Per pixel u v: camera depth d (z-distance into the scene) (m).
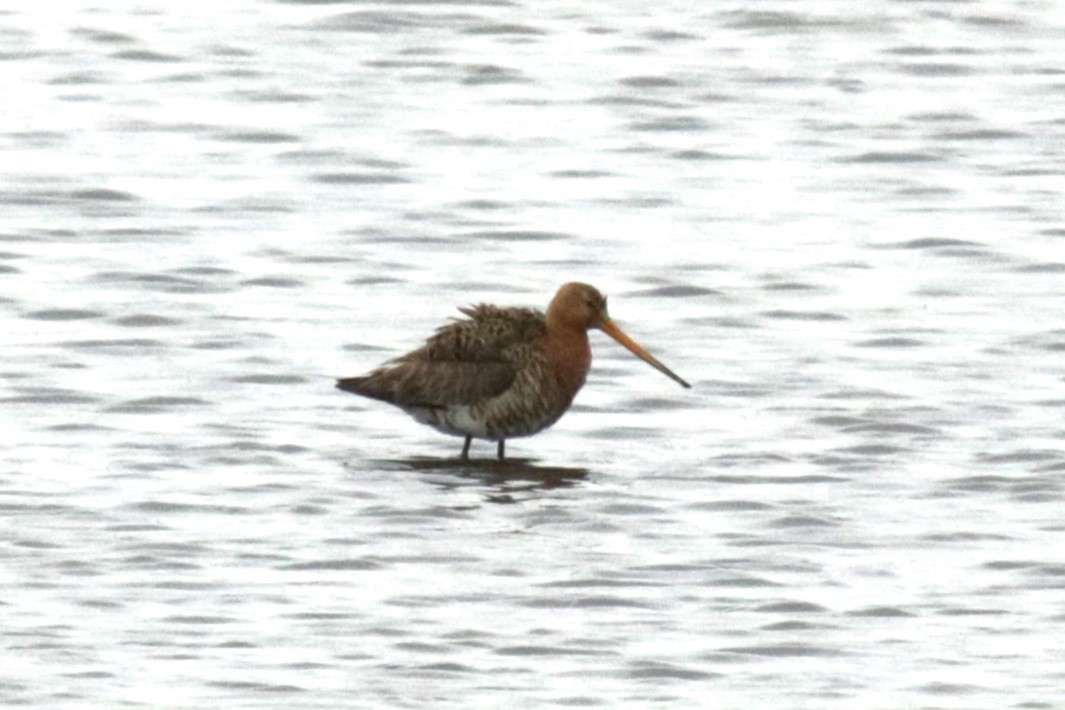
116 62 34.09
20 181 28.70
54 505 18.42
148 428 20.45
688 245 26.59
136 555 17.39
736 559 17.47
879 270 25.75
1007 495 18.94
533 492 18.86
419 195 28.44
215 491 18.83
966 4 37.41
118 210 27.64
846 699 15.04
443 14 36.62
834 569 17.30
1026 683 15.32
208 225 27.11
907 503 18.75
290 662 15.51
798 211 28.00
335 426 20.59
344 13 36.53
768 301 24.59
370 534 17.88
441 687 15.12
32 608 16.34
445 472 19.39
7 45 34.72
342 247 26.34
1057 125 31.67
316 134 30.98
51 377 21.77
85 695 14.88
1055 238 26.91
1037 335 23.39
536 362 19.27
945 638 16.06
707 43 35.44
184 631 16.02
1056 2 37.69
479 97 32.84
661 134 31.23
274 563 17.28
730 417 21.02
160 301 24.23
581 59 34.59
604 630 16.12
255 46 34.94
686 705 14.92
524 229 27.16
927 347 23.05
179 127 31.23
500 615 16.39
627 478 19.27
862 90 33.28
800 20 36.50
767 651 15.84
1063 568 17.33
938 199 28.50
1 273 25.11
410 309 24.23
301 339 23.09
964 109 32.38
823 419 20.86
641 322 23.92
